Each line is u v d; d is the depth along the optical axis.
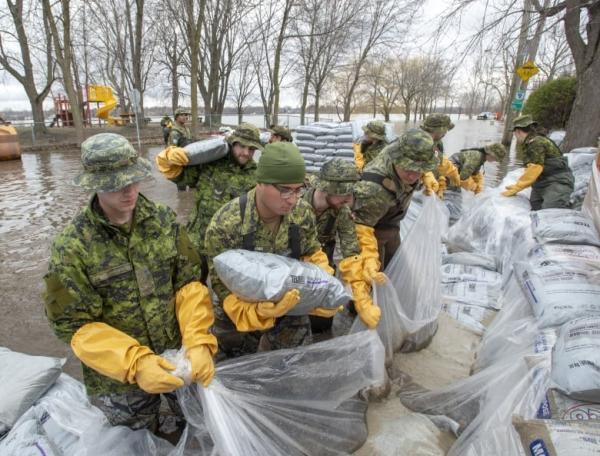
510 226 3.93
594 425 1.37
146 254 1.59
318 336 3.12
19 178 9.76
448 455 1.97
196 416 1.69
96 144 1.38
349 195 2.31
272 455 1.65
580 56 6.28
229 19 21.52
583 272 2.34
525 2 6.32
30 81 17.52
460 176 5.35
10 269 4.41
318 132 6.79
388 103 39.12
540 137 4.50
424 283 2.92
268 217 1.86
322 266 2.03
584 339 1.63
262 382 1.78
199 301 1.71
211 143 3.10
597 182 2.88
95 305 1.53
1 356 2.17
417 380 2.61
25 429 1.77
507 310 2.65
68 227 1.50
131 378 1.49
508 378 2.02
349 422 2.07
